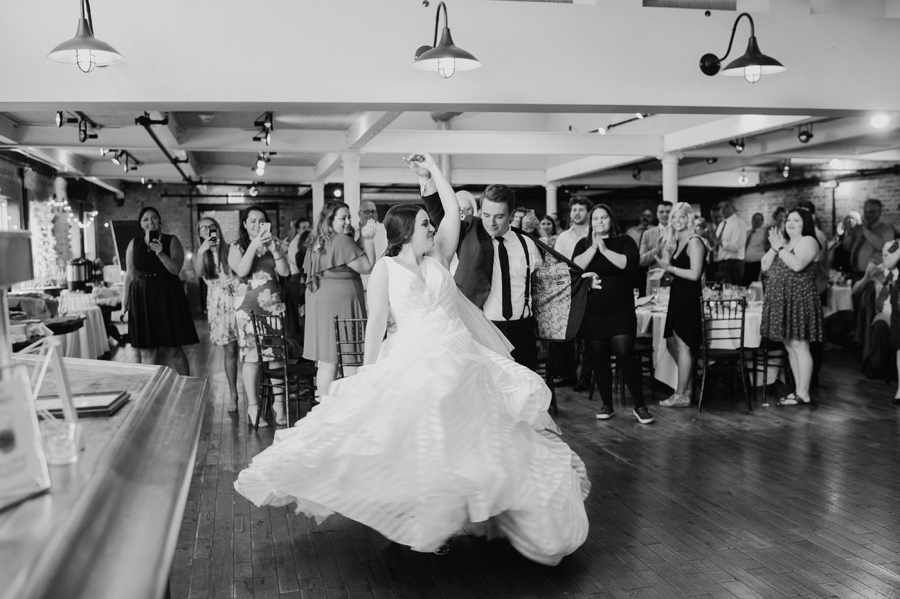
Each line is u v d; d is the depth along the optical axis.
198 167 15.12
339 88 6.16
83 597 0.73
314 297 5.54
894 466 4.71
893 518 3.80
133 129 10.20
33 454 0.93
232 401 6.48
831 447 5.18
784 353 7.29
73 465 1.04
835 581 3.09
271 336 5.78
